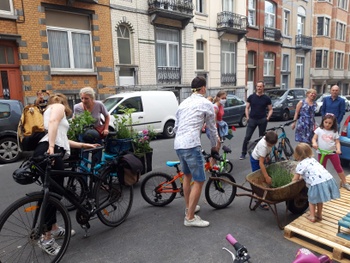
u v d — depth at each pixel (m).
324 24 27.72
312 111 5.48
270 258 2.93
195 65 16.39
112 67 12.84
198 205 4.15
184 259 2.94
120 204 3.78
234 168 6.16
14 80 10.50
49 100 3.16
